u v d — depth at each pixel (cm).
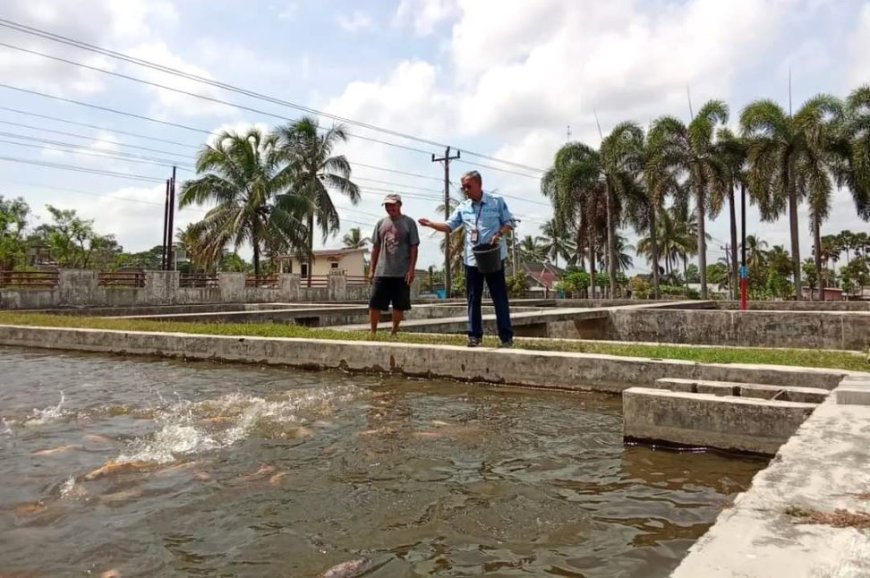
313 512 295
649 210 3609
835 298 4647
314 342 759
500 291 714
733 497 320
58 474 350
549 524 282
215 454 390
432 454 393
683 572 171
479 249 688
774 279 4803
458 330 1029
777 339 1169
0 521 284
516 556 248
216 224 3186
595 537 267
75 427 456
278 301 3066
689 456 402
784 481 249
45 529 275
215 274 2928
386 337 817
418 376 692
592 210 3619
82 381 670
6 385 642
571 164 3609
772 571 171
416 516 291
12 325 1064
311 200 3441
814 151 2891
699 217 3203
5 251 2847
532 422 484
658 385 490
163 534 270
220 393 595
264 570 236
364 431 450
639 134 3506
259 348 799
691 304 2191
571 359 609
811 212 3044
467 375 662
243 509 299
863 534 195
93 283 2266
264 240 3222
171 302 2572
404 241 837
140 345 900
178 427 455
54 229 3512
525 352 636
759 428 399
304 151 3547
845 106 2889
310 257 3484
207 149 3161
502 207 714
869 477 251
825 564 174
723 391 461
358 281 4041
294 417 491
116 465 364
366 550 254
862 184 2836
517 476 352
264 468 362
